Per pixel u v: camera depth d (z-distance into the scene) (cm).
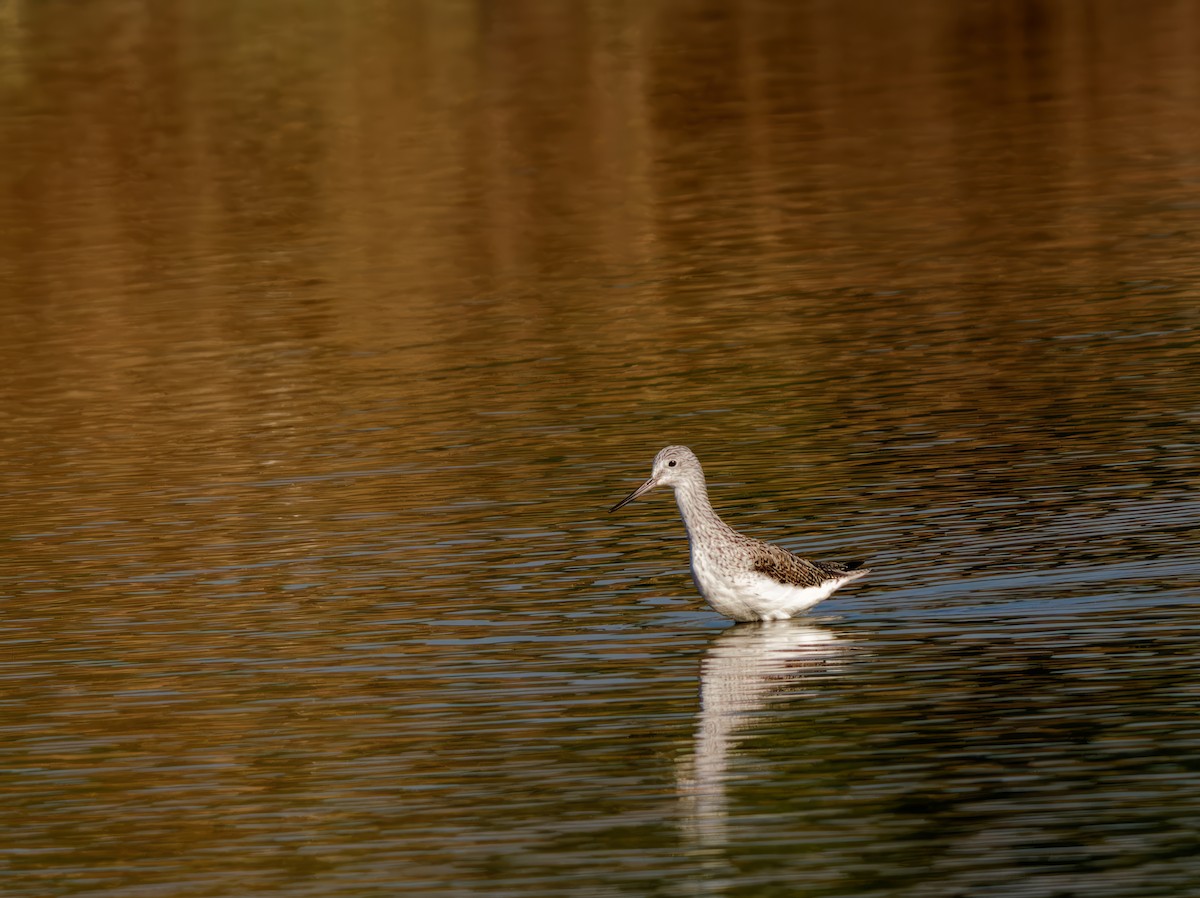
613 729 1259
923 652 1364
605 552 1647
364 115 3969
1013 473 1766
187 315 2731
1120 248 2711
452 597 1551
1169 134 3459
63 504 1895
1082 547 1552
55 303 2842
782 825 1103
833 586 1454
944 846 1063
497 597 1545
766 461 1870
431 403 2198
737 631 1440
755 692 1311
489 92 4119
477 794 1170
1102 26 4503
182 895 1060
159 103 4097
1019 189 3145
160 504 1877
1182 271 2548
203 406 2266
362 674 1389
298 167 3616
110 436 2158
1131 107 3703
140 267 3027
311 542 1722
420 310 2678
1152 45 4256
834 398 2086
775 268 2767
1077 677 1295
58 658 1459
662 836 1096
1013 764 1165
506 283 2803
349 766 1225
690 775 1179
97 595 1608
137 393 2348
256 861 1098
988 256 2734
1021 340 2272
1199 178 3111
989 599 1457
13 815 1177
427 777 1200
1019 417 1950
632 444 1967
